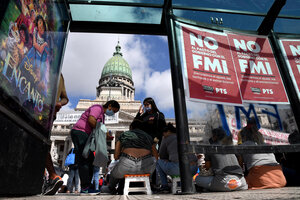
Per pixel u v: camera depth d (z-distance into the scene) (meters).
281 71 3.61
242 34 3.80
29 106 2.08
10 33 1.70
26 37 2.02
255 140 2.98
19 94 1.85
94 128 3.67
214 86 3.20
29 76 2.10
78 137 3.57
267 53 3.75
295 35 4.00
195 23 3.57
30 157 2.02
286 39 3.93
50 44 2.78
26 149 1.92
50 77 2.82
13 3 1.74
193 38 3.42
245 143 2.94
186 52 3.25
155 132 4.37
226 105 3.12
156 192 3.99
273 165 2.98
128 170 3.17
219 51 3.50
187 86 3.02
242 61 3.57
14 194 1.69
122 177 3.33
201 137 2.79
